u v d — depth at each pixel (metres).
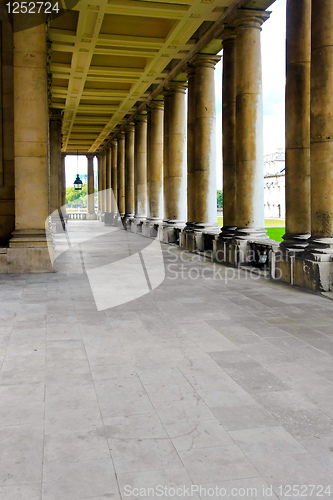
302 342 8.20
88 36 23.47
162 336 8.54
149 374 6.62
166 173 30.56
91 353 7.55
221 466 4.27
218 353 7.57
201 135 24.39
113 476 4.11
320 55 12.77
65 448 4.59
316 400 5.77
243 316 10.16
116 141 56.16
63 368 6.86
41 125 16.69
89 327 9.16
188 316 10.12
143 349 7.77
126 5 19.78
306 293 12.89
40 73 16.61
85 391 6.01
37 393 5.95
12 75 18.62
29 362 7.11
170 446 4.62
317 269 12.77
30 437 4.81
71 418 5.24
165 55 26.30
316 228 13.32
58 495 3.84
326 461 4.37
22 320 9.69
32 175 16.72
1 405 5.60
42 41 16.53
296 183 14.88
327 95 12.74
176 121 29.83
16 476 4.12
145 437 4.81
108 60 29.00
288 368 6.89
